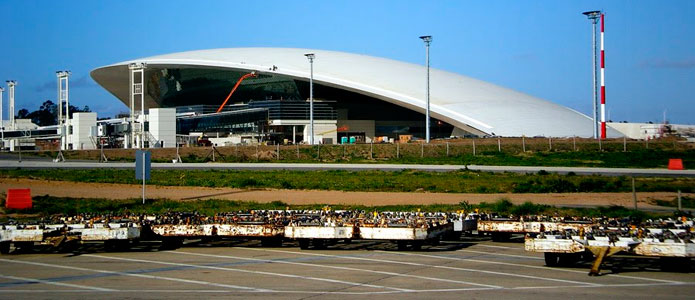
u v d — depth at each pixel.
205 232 21.05
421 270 17.05
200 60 120.25
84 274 16.44
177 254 19.98
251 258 19.12
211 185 42.75
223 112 118.19
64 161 69.44
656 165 60.75
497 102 106.19
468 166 58.69
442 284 15.10
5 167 55.19
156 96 147.62
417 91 106.81
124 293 14.10
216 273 16.56
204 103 139.25
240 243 22.58
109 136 95.25
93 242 22.77
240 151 75.81
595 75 81.12
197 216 23.50
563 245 16.95
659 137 102.88
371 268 17.34
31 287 14.78
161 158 72.00
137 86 99.94
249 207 30.77
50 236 19.80
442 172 50.62
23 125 150.38
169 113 89.25
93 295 13.90
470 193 38.47
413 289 14.53
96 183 43.94
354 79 109.25
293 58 117.38
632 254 17.98
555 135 97.94
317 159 70.94
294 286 14.86
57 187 41.44
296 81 113.88
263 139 110.81
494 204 30.78
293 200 34.69
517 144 77.50
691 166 58.81
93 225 21.02
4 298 13.60
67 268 17.38
